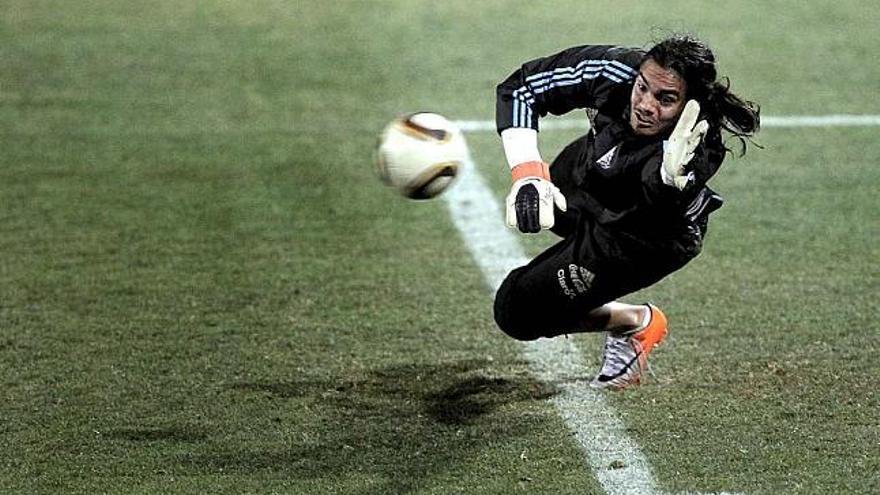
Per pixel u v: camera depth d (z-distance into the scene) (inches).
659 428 614.2
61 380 674.2
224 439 606.5
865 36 1539.1
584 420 624.1
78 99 1279.5
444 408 639.8
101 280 827.4
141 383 670.5
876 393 651.5
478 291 807.1
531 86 590.6
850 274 828.6
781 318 755.4
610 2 1723.7
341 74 1374.3
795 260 855.7
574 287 608.4
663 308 774.5
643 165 561.6
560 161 628.4
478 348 717.9
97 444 601.0
